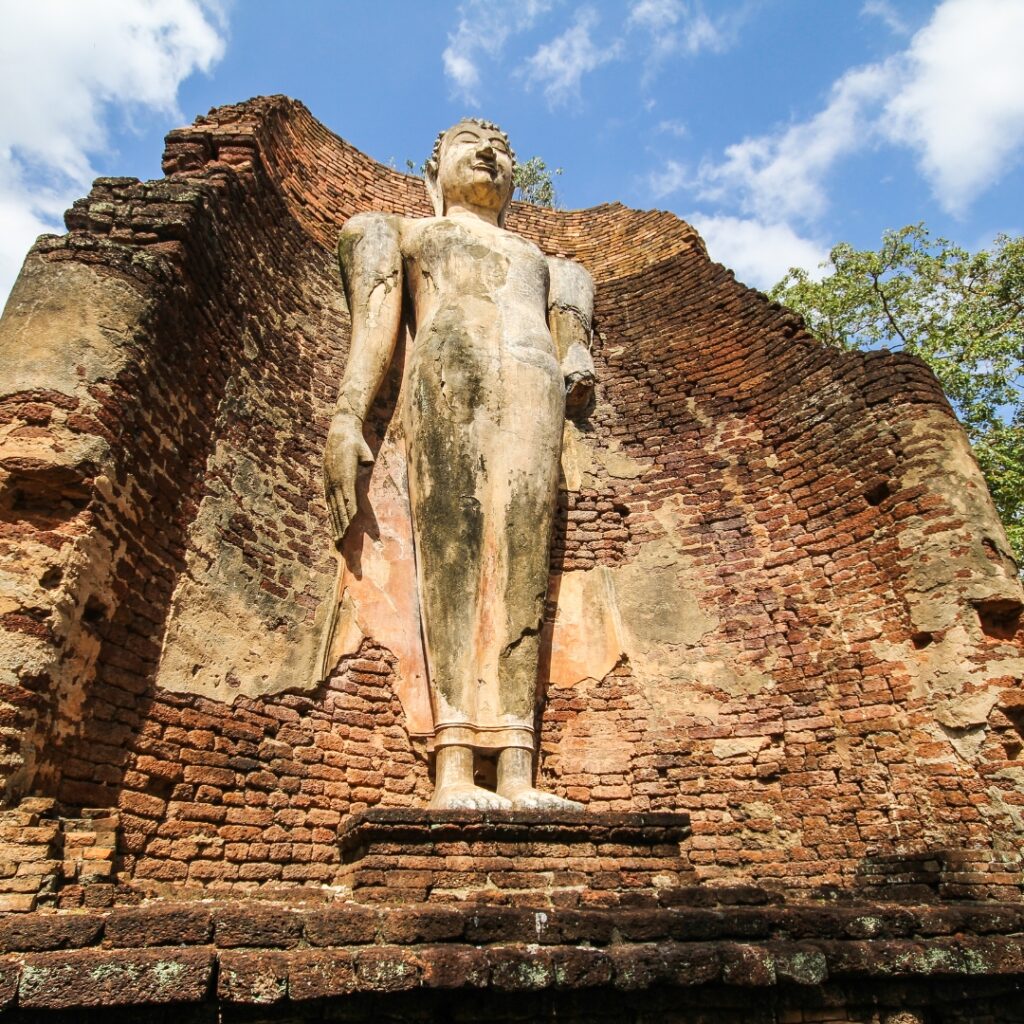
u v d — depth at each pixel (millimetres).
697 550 7789
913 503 6906
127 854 4824
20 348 5051
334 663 6496
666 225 10031
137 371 5410
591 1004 3475
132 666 5211
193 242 6328
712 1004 3611
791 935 3922
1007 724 5984
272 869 5496
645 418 8641
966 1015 3982
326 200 9141
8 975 2746
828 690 6785
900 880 5926
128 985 2816
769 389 8273
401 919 3443
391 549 7039
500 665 6082
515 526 6426
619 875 4969
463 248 7512
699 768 6859
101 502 4938
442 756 5797
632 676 7297
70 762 4625
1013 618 6438
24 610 4406
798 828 6453
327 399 7816
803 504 7598
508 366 6961
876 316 13461
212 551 6043
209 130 7973
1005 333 12055
